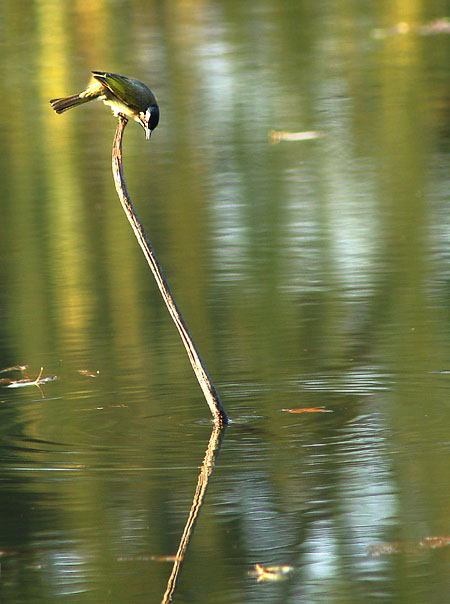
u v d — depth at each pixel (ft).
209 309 42.16
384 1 127.85
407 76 90.53
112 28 113.39
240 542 23.88
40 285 46.52
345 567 22.70
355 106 81.71
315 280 45.52
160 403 32.68
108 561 23.12
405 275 45.75
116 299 44.14
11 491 26.35
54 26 113.91
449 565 22.62
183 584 22.02
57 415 31.68
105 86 29.12
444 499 25.46
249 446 29.04
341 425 30.40
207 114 80.89
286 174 64.75
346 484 26.48
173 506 25.40
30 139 76.38
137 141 74.84
